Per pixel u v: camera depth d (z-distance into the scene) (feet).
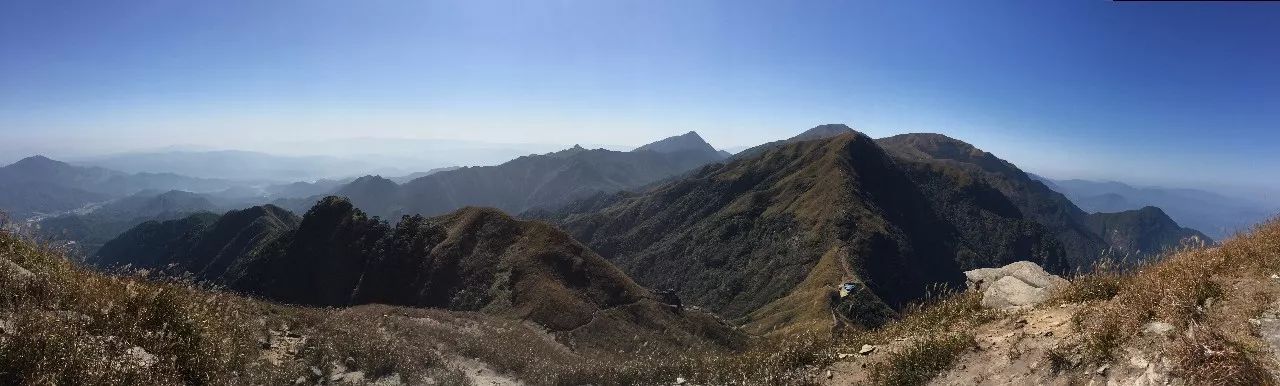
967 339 26.63
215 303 33.37
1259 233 28.27
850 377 28.96
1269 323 18.19
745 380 31.76
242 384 25.99
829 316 281.74
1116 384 19.13
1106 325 21.59
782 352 34.50
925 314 35.04
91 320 23.77
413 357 40.22
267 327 39.19
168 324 26.05
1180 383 17.43
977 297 35.32
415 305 270.46
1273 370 16.24
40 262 29.89
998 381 23.02
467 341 54.65
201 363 25.02
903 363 26.73
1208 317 19.95
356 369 35.68
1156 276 24.73
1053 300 30.40
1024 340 24.70
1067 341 22.40
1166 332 19.74
